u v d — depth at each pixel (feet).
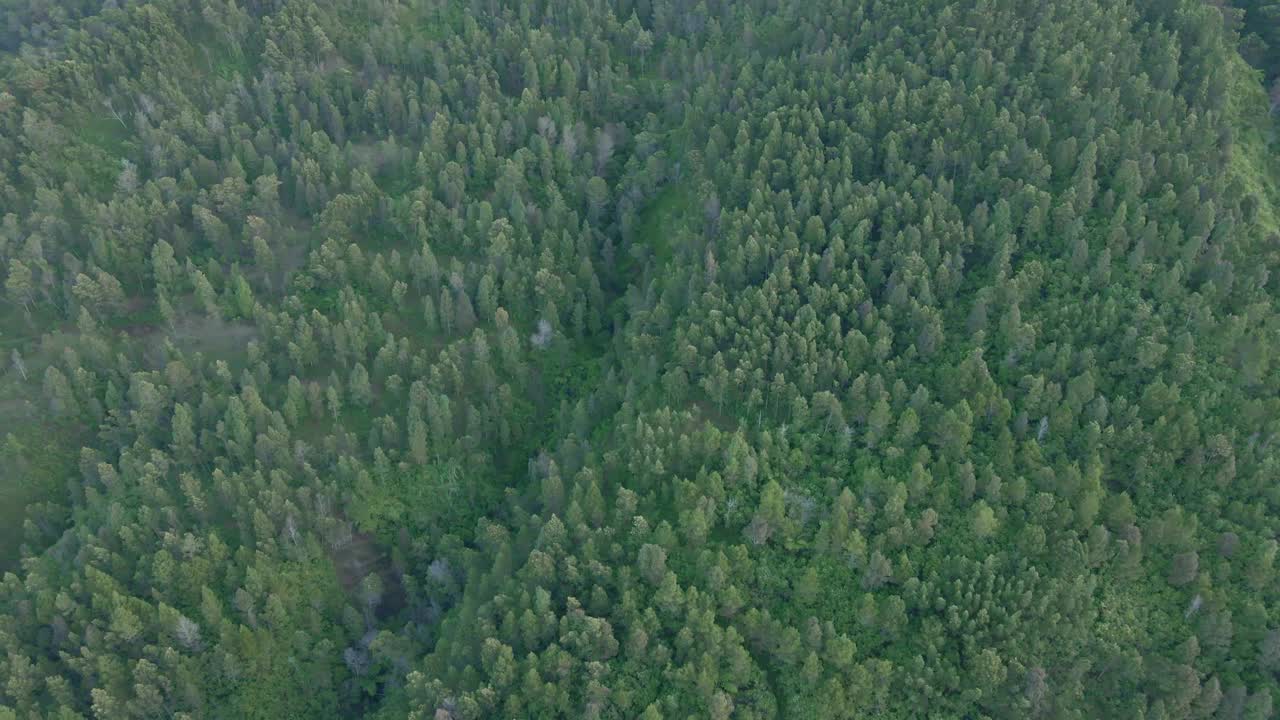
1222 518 392.88
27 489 463.83
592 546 396.37
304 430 480.23
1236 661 365.61
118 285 511.40
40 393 487.61
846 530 389.80
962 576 377.91
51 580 419.54
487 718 378.32
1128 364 422.41
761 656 382.01
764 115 538.88
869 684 362.33
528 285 519.19
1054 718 358.84
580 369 510.99
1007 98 508.53
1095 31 531.50
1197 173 473.67
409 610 444.14
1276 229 475.72
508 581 399.03
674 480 408.05
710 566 386.52
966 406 404.36
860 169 503.61
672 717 365.40
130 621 398.83
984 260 465.06
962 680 365.40
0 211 540.52
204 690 406.62
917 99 508.94
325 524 444.14
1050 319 438.81
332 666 426.92
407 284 529.86
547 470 444.55
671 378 444.14
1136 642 372.58
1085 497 383.86
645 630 379.96
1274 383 414.21
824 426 425.28
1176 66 508.94
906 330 445.37
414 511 459.73
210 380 490.90
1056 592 371.15
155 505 440.86
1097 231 456.45
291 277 522.06
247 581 417.28
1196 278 444.14
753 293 453.17
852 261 464.65
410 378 496.23
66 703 391.86
